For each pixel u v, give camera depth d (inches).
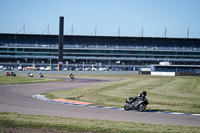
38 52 5027.1
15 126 481.4
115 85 1694.1
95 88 1482.5
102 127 485.4
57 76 3218.5
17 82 1955.0
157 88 1473.9
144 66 5083.7
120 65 5044.3
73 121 544.7
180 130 478.9
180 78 2544.3
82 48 5088.6
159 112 749.3
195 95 1168.2
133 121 595.5
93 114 680.4
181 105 892.0
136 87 1541.6
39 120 542.6
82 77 3046.3
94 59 5108.3
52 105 844.0
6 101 918.4
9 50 4987.7
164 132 455.5
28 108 761.6
